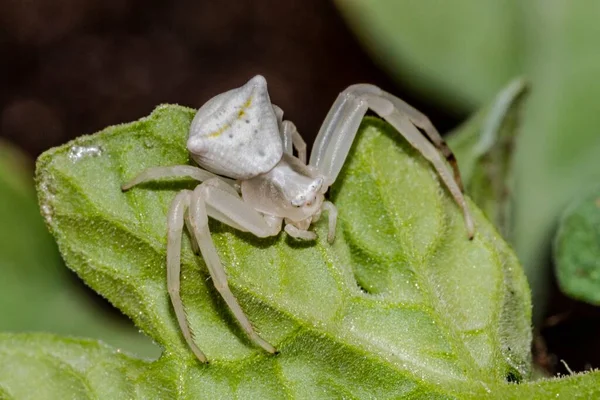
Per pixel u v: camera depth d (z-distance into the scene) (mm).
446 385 92
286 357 92
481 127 99
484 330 92
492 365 92
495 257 93
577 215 98
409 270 93
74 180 91
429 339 92
